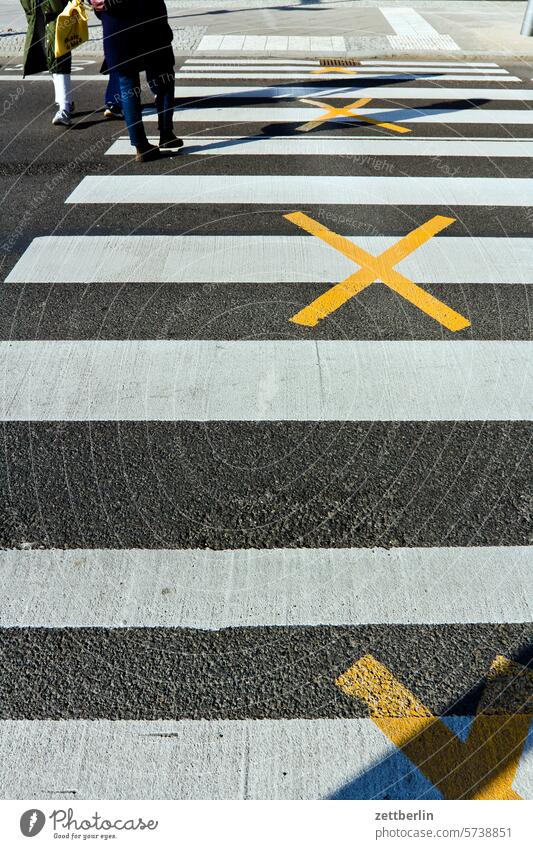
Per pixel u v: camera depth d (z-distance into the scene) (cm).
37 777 169
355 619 206
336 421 286
